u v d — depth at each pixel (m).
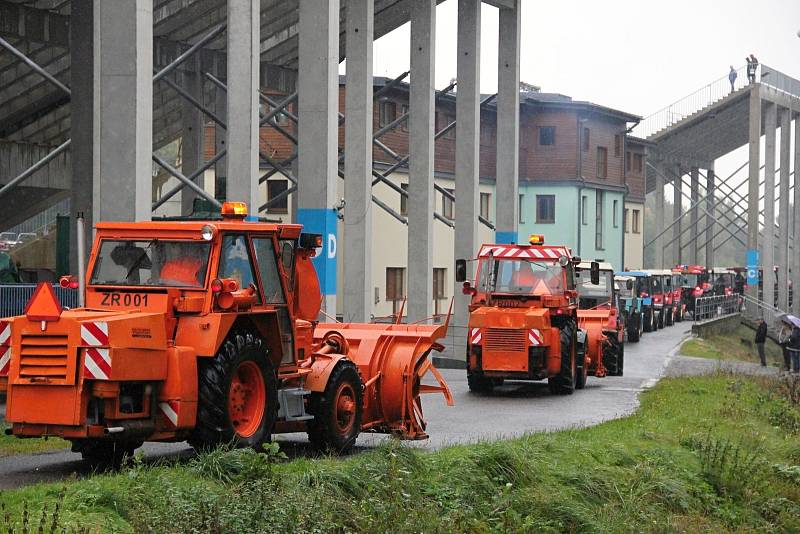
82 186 25.08
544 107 67.12
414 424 15.92
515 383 29.64
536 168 67.50
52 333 11.80
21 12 29.31
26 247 47.31
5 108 33.28
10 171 35.75
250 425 13.02
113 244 12.99
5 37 29.41
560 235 67.44
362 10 29.83
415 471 12.61
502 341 26.08
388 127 39.41
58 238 27.31
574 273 27.73
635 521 13.98
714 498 16.17
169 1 32.72
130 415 12.01
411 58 33.75
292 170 44.72
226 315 12.66
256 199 23.97
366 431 15.79
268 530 9.46
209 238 12.73
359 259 29.92
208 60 37.12
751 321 71.88
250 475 10.69
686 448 18.30
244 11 23.56
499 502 12.65
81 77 25.08
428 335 16.03
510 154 38.78
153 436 12.21
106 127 19.97
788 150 78.56
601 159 71.50
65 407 11.74
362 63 29.89
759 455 18.95
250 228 13.36
